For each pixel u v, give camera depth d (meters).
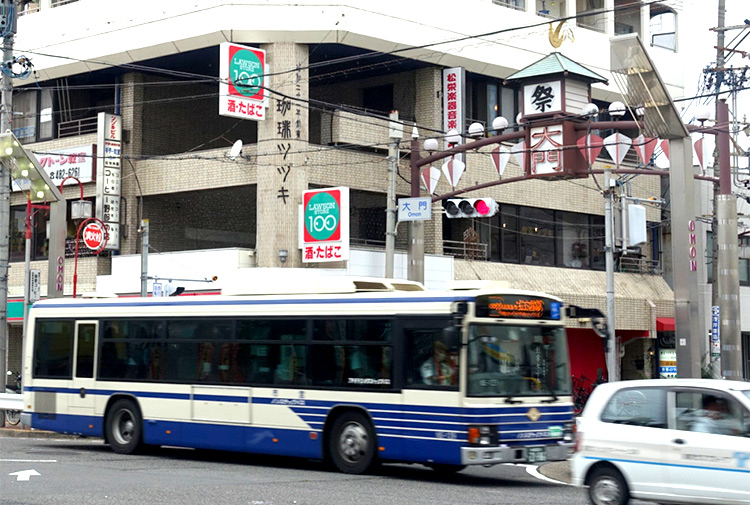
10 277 36.44
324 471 16.44
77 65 33.41
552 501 13.21
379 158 31.52
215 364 17.45
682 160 20.55
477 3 33.31
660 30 41.62
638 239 28.48
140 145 33.50
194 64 33.00
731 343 23.52
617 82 21.00
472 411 14.53
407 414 15.11
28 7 36.09
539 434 15.29
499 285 15.95
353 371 15.83
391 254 26.17
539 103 25.20
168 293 27.88
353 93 34.78
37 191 25.97
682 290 20.38
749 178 39.25
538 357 15.61
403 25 30.77
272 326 16.89
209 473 15.81
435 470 17.08
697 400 11.27
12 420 25.52
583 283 36.31
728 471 10.77
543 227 36.53
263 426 16.67
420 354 15.19
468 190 25.45
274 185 29.20
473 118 34.56
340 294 16.45
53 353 19.77
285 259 28.89
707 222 38.91
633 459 11.54
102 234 31.20
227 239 35.69
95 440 22.92
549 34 35.75
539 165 24.89
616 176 36.34
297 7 29.25
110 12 32.44
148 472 15.74
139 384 18.41
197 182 31.38
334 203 28.22
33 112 36.00
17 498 12.43
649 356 38.31
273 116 29.39
